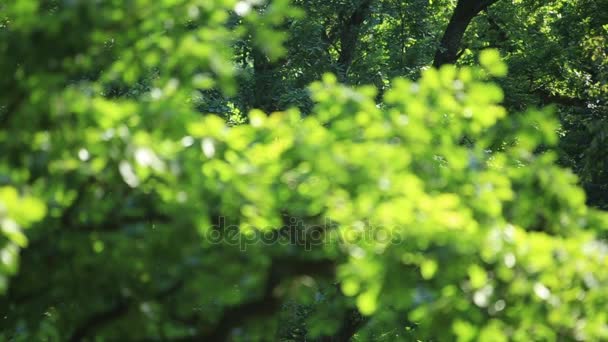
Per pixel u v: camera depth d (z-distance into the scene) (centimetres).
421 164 1301
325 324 1661
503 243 1215
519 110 4659
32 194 1161
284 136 1261
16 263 1088
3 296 1347
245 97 4300
